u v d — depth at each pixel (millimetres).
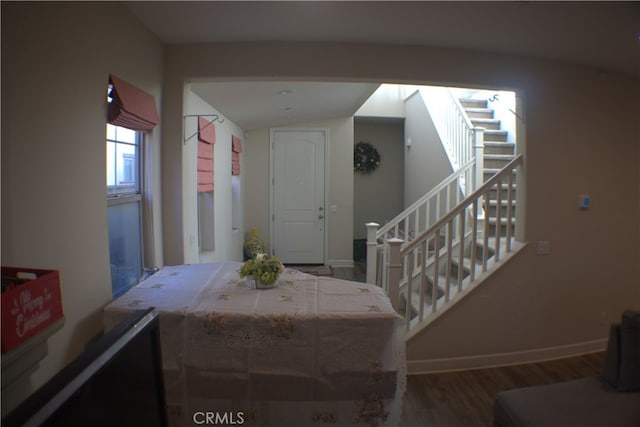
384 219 8078
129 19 2236
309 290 2182
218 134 4602
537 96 3201
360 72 2879
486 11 2316
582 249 3379
